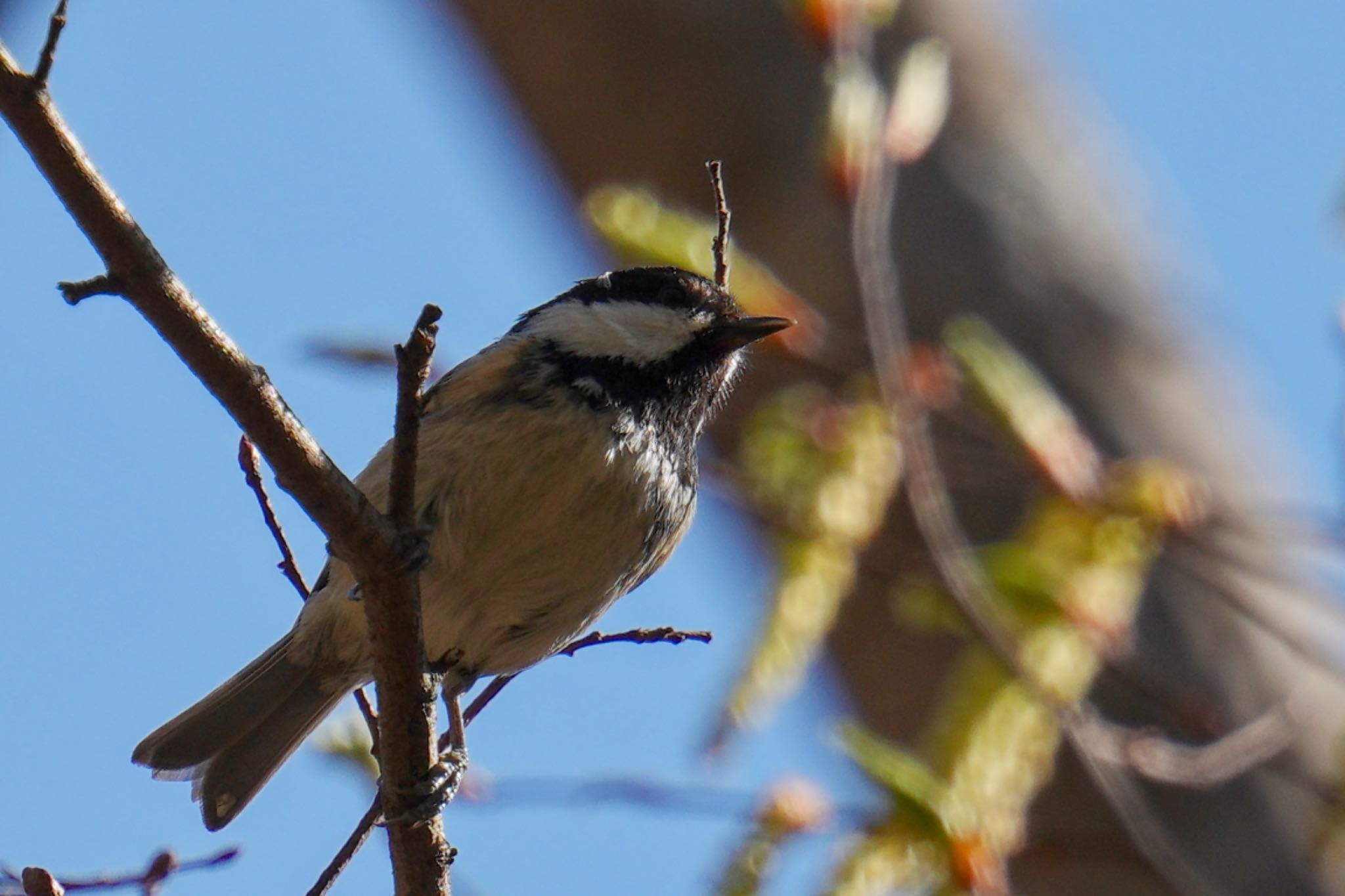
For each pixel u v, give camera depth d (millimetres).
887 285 8258
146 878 6363
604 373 7914
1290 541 8812
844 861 6539
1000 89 11414
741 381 9844
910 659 10117
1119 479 8438
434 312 5770
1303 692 9305
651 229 8344
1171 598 9453
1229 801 8984
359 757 7355
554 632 8156
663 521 7984
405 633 6234
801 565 7371
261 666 8570
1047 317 10547
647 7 11516
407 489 6039
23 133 5289
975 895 6477
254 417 5797
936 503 7781
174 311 5613
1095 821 8906
